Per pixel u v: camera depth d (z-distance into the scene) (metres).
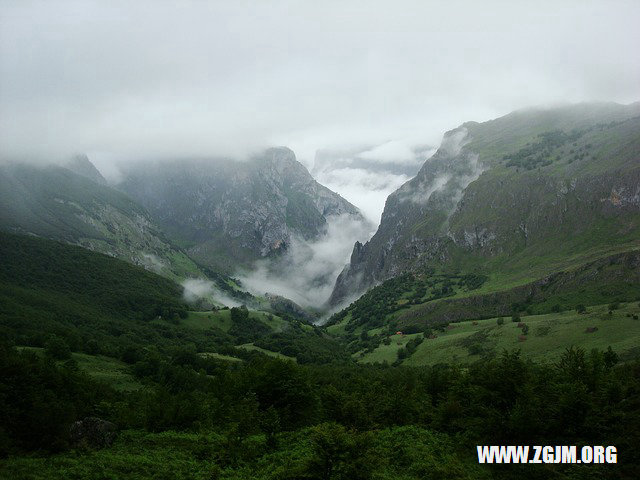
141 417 68.06
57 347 128.00
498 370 57.41
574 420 50.56
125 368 138.38
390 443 57.03
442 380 88.88
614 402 59.53
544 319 184.75
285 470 40.00
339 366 177.50
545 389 58.44
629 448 45.62
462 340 186.25
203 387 130.25
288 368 72.75
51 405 47.41
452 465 46.06
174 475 42.25
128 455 46.72
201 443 55.44
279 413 67.94
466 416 60.22
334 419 70.12
